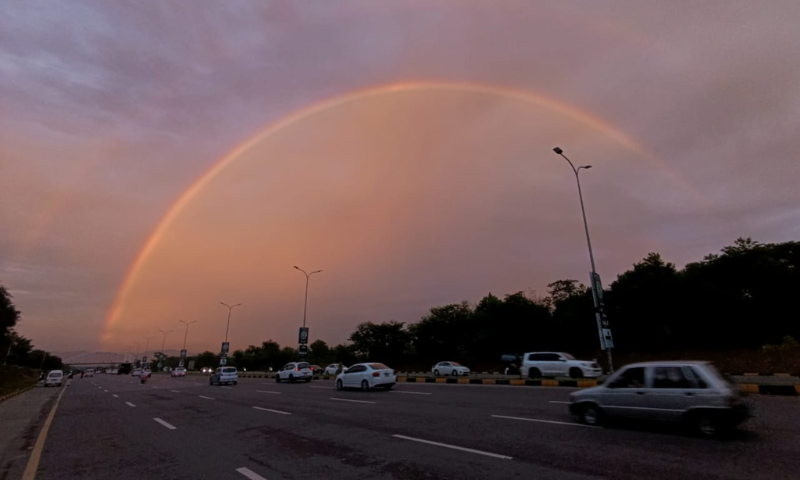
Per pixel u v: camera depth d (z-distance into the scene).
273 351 95.75
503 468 6.59
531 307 46.50
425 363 58.78
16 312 54.22
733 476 5.86
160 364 133.75
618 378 9.76
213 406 16.86
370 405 15.42
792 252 34.72
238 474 6.84
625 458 6.90
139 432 11.22
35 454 8.92
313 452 8.16
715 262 36.47
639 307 36.91
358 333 68.75
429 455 7.58
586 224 26.67
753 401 12.98
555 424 10.16
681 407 8.54
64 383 52.31
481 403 14.85
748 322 32.72
